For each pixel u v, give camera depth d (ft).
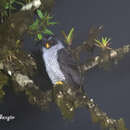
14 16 14.96
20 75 15.08
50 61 21.06
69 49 20.86
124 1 35.22
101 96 32.55
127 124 32.89
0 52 14.98
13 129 32.40
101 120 15.61
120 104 33.27
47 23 15.97
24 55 16.06
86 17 34.35
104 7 35.09
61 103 15.56
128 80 32.48
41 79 21.57
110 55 16.24
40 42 21.39
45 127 31.83
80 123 32.30
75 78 20.21
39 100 14.94
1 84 14.96
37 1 14.97
